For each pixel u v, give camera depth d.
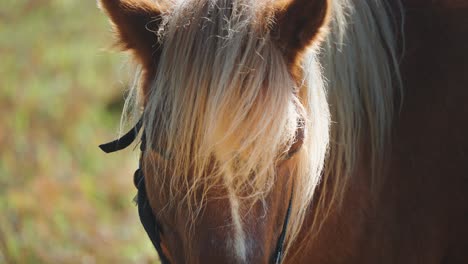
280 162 4.21
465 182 5.05
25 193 11.05
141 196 4.77
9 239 9.20
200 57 4.10
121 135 4.75
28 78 16.89
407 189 5.04
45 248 9.48
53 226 10.06
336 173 4.89
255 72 4.08
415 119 5.04
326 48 4.86
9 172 11.86
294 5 4.30
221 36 4.12
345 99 4.89
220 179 4.08
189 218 4.18
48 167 12.08
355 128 4.96
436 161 5.02
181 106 4.08
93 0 23.06
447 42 5.12
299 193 4.40
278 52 4.21
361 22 5.03
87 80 16.81
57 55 18.61
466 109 5.02
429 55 5.11
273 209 4.23
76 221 10.33
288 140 4.11
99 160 12.50
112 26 4.60
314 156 4.38
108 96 15.55
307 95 4.38
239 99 4.01
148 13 4.47
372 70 5.00
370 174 5.03
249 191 4.09
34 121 14.10
